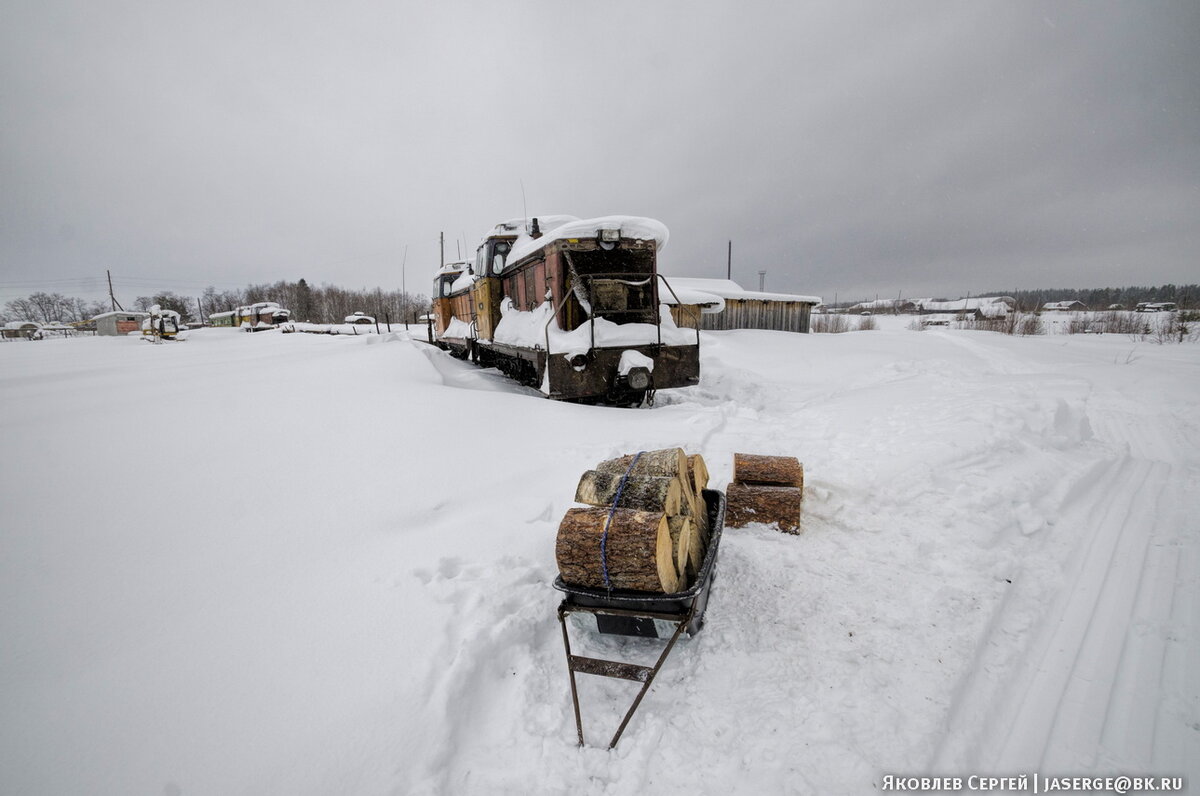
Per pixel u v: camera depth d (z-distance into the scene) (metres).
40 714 2.08
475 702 2.38
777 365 12.69
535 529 3.67
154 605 2.79
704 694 2.42
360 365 9.45
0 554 3.16
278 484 4.27
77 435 5.40
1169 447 5.67
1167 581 3.10
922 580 3.18
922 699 2.28
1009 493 4.04
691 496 3.26
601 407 7.27
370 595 2.90
